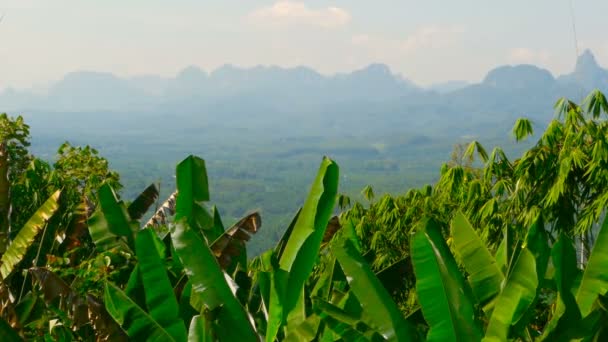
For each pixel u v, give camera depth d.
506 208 9.91
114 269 5.00
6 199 5.65
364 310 3.53
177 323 3.94
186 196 5.00
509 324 3.44
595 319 3.36
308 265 3.92
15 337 3.74
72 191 9.21
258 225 4.68
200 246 3.87
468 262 3.82
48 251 5.61
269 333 3.92
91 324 4.13
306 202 3.96
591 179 9.22
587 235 8.66
